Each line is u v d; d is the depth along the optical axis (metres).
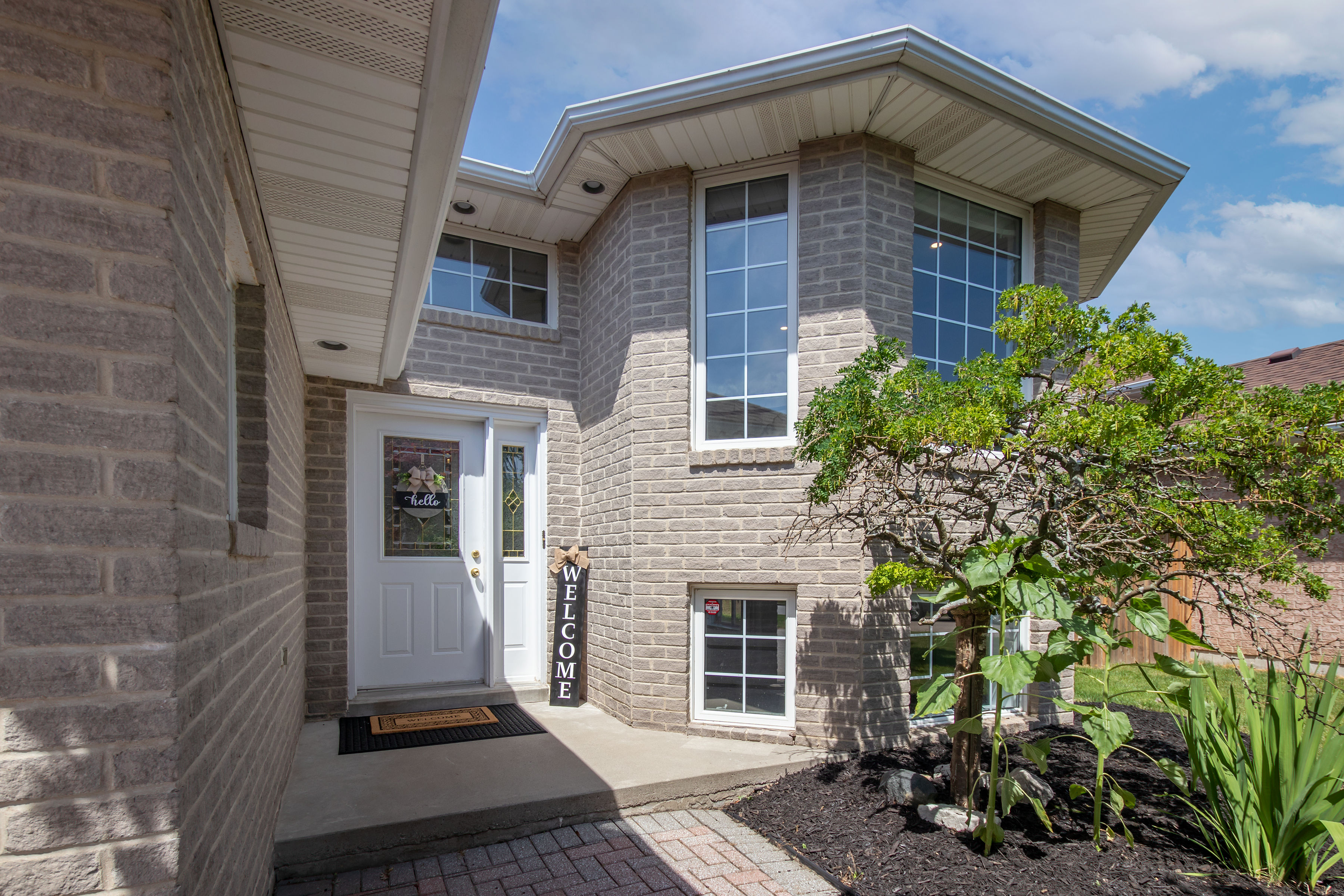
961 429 3.03
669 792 3.86
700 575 4.98
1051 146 4.78
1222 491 3.88
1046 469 3.37
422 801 3.53
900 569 4.04
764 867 3.17
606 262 5.69
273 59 2.05
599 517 5.75
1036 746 3.02
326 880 3.09
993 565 3.05
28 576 1.22
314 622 5.21
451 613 5.84
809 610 4.71
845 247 4.71
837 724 4.58
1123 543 3.22
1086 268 7.12
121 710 1.28
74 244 1.26
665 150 4.89
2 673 1.21
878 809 3.61
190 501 1.45
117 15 1.31
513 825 3.49
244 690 2.26
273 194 2.82
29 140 1.24
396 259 3.39
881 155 4.76
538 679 6.01
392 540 5.70
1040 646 5.40
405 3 1.83
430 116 2.33
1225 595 3.22
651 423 5.15
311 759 4.24
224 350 1.95
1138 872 2.89
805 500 4.70
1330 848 3.06
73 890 1.24
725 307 5.16
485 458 5.98
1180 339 3.24
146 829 1.29
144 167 1.32
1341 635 7.60
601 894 2.95
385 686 5.59
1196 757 3.20
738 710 4.98
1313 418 3.19
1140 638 8.12
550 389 6.13
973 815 3.36
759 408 5.02
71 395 1.25
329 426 5.35
